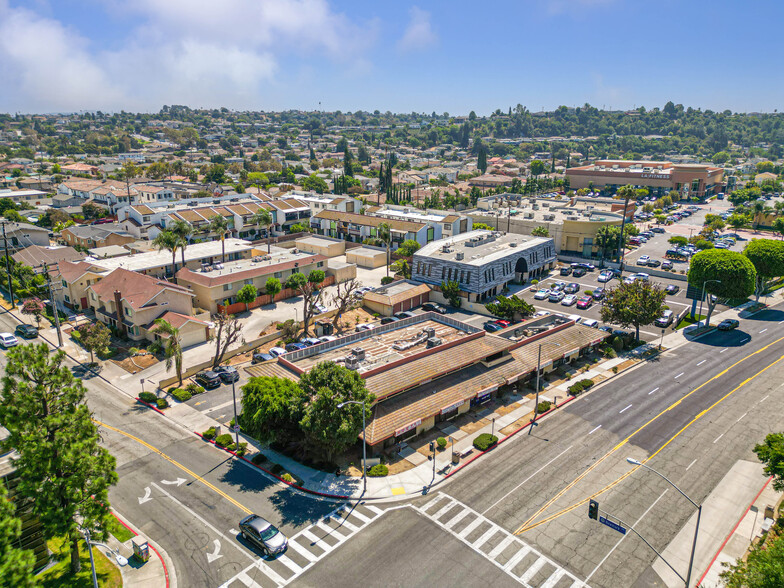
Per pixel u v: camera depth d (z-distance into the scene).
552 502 45.72
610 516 43.97
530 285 113.81
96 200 181.62
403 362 57.56
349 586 36.56
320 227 153.12
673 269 125.38
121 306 80.56
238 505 45.16
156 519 43.25
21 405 34.56
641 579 37.72
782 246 95.88
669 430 57.50
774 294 109.06
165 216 132.00
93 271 93.50
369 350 62.09
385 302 94.69
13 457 36.97
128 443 54.31
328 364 49.62
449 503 45.47
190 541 40.84
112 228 136.88
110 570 37.59
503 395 65.56
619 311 80.25
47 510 33.34
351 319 92.62
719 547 40.91
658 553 36.94
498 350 64.62
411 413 53.25
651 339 84.62
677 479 49.09
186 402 63.12
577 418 60.03
